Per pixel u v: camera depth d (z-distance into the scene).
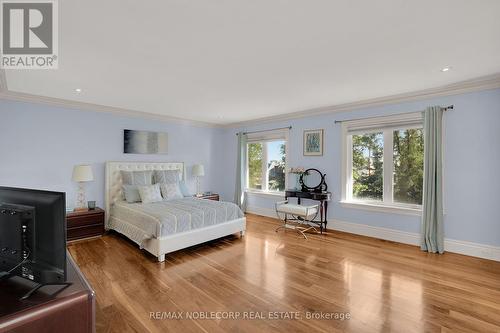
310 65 2.59
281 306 2.14
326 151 4.65
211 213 3.74
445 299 2.25
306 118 4.95
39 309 1.03
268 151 5.78
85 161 4.33
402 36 2.00
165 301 2.21
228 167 6.57
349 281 2.59
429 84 3.20
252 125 5.96
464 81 3.09
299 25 1.84
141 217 3.49
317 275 2.73
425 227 3.47
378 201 4.15
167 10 1.65
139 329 1.83
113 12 1.67
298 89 3.42
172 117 5.48
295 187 5.09
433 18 1.74
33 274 1.18
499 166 3.05
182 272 2.80
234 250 3.52
